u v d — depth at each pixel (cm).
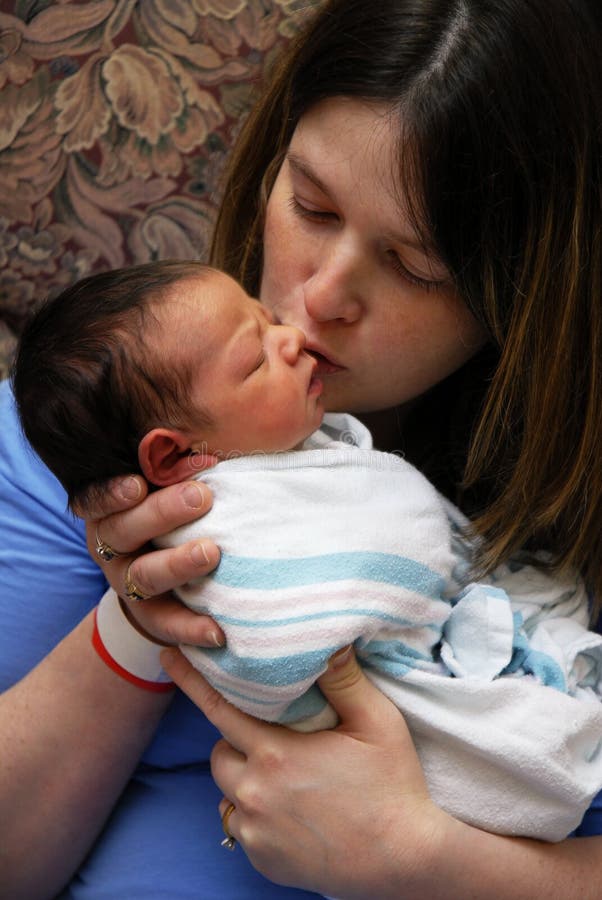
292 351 84
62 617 97
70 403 79
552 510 94
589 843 91
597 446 94
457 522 94
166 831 95
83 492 82
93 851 97
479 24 80
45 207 133
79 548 98
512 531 93
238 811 85
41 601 97
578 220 87
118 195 135
